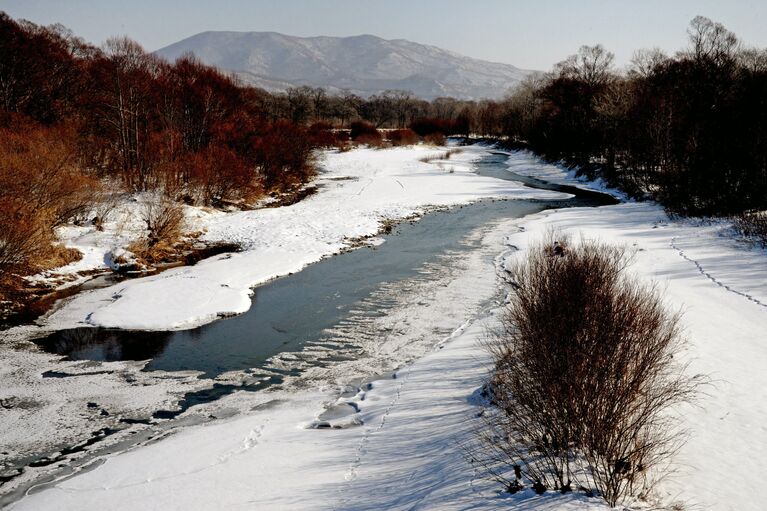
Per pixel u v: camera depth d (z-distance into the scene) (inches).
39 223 694.5
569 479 214.5
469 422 315.0
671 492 219.5
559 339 263.1
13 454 334.3
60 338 519.8
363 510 242.7
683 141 1164.5
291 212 1173.7
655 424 273.7
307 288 681.6
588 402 236.2
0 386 423.8
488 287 671.8
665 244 810.8
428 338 523.2
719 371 362.0
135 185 1098.7
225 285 674.8
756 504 213.3
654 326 299.9
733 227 839.7
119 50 1247.5
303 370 458.3
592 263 358.9
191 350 497.0
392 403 381.7
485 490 228.1
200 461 315.0
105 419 377.7
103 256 771.4
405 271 751.7
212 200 1194.6
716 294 555.5
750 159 970.7
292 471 296.4
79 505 275.0
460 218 1141.1
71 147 971.9
